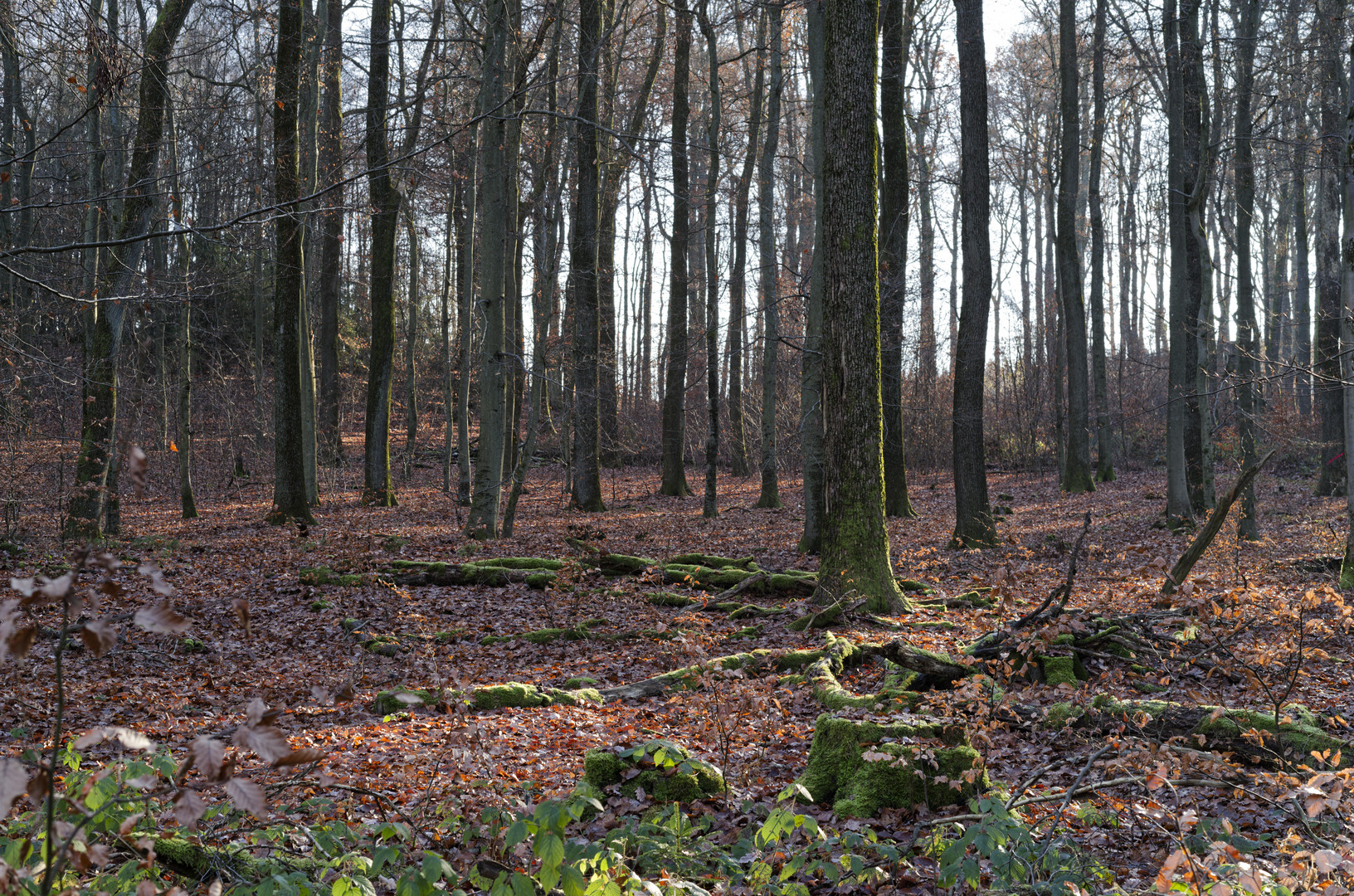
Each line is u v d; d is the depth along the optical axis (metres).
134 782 2.03
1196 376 19.94
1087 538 17.83
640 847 3.82
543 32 18.16
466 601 12.41
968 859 3.29
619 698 7.96
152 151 15.28
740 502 26.02
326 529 19.03
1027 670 7.36
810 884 3.88
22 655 1.64
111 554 1.76
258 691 8.38
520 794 5.01
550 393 36.41
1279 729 5.48
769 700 6.41
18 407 17.12
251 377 30.09
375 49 22.36
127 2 19.06
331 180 19.98
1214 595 7.36
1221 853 3.10
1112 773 5.20
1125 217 41.38
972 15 16.80
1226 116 21.84
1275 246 42.62
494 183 17.48
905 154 20.95
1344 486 22.81
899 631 9.95
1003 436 38.44
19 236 16.42
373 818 4.64
